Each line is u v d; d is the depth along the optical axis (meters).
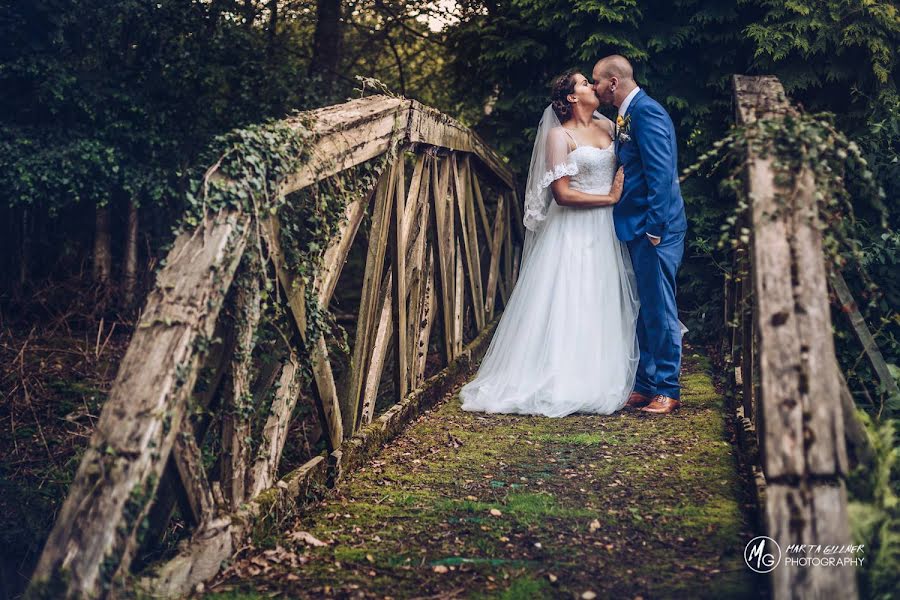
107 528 1.99
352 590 2.37
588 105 4.79
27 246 9.12
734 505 3.02
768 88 3.02
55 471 5.97
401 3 9.53
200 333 2.27
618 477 3.41
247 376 2.63
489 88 8.45
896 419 3.14
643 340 4.68
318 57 9.59
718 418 4.34
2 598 5.28
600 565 2.54
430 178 4.84
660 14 7.51
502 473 3.51
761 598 2.29
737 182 2.45
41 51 8.10
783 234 2.19
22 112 8.30
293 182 2.80
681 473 3.42
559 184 4.70
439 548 2.69
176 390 2.19
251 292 2.58
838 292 3.29
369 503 3.14
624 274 4.70
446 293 5.29
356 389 3.66
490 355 4.93
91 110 8.24
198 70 8.44
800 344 2.01
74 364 7.80
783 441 1.92
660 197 4.42
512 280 8.03
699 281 7.10
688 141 7.41
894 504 2.31
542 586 2.40
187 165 8.76
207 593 2.34
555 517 2.96
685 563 2.54
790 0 6.80
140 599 2.06
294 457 4.93
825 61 6.91
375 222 3.77
